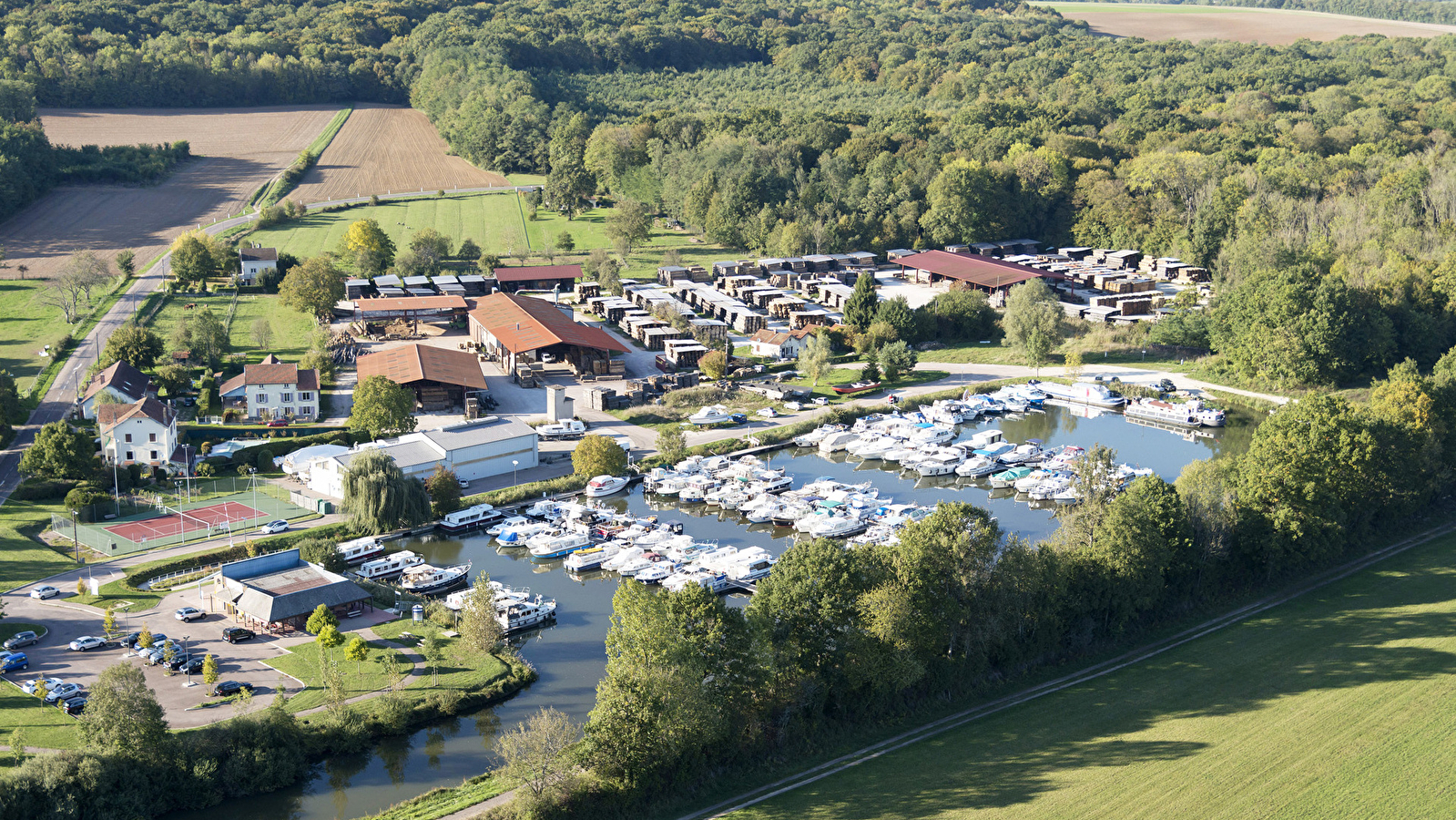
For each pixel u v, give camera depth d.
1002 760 92.75
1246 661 110.00
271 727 92.19
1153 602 116.50
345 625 118.50
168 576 129.00
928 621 100.88
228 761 89.81
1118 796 87.00
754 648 93.94
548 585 134.38
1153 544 114.56
